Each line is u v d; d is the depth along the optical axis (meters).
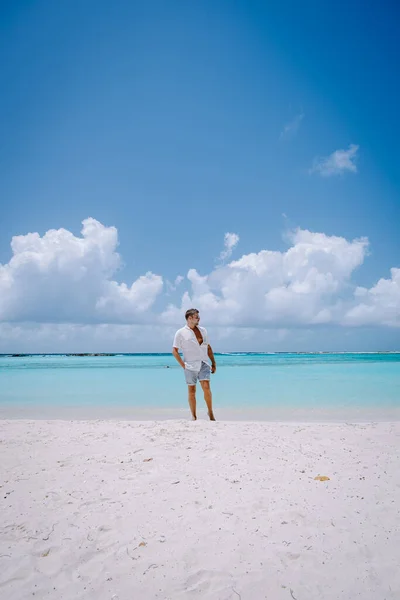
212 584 2.18
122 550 2.53
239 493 3.37
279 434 5.52
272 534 2.68
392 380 16.48
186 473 3.90
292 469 3.98
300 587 2.14
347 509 3.04
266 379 17.31
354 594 2.08
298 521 2.86
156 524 2.85
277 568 2.31
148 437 5.40
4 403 10.62
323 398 10.92
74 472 3.98
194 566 2.35
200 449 4.75
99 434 5.67
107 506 3.16
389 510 3.01
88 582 2.22
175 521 2.89
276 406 9.56
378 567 2.29
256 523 2.84
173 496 3.33
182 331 7.07
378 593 2.08
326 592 2.10
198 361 7.02
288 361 41.16
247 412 8.76
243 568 2.32
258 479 3.70
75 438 5.45
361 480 3.65
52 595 2.11
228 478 3.74
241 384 15.09
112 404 10.27
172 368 29.41
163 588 2.16
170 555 2.46
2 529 2.82
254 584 2.17
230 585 2.17
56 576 2.28
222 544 2.57
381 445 4.90
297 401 10.38
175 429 5.89
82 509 3.12
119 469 4.05
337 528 2.74
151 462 4.26
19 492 3.47
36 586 2.19
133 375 21.31
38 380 18.23
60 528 2.82
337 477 3.73
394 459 4.30
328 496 3.29
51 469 4.08
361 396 11.33
